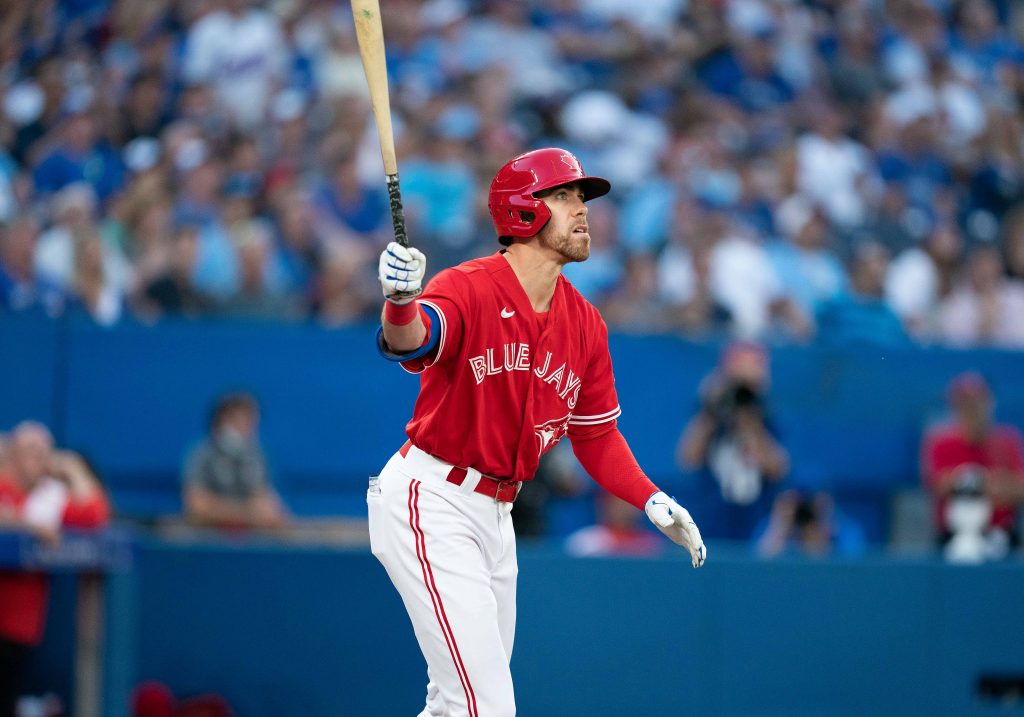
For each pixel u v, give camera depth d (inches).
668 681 1002.1
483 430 599.2
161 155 1622.8
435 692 634.2
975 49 2249.0
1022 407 1475.1
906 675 1035.3
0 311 1327.5
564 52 1941.4
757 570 1026.1
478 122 1743.4
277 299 1435.8
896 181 1915.6
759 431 1264.8
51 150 1606.8
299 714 987.3
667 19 2036.2
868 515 1446.9
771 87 1998.0
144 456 1336.1
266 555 996.6
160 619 984.9
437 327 568.4
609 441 659.4
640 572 1008.2
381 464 1374.3
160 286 1422.2
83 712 906.7
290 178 1577.3
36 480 1044.5
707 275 1565.0
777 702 1015.6
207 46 1771.7
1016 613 1053.8
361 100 1691.7
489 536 614.5
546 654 990.4
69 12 1850.4
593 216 1594.5
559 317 616.7
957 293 1700.3
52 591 1023.6
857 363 1453.0
